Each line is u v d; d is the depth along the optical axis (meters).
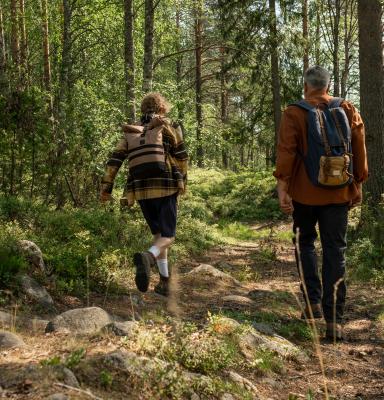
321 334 4.71
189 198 18.27
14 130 9.33
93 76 22.95
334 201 4.47
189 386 2.87
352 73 34.72
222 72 21.48
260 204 19.05
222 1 20.00
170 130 4.95
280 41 19.48
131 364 2.78
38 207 8.34
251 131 22.73
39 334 3.62
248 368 3.54
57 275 5.41
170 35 28.41
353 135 4.55
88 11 22.72
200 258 9.59
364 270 7.89
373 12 10.84
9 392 2.34
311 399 3.17
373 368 4.00
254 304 5.78
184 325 3.53
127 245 8.02
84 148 10.30
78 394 2.38
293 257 10.30
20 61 11.31
